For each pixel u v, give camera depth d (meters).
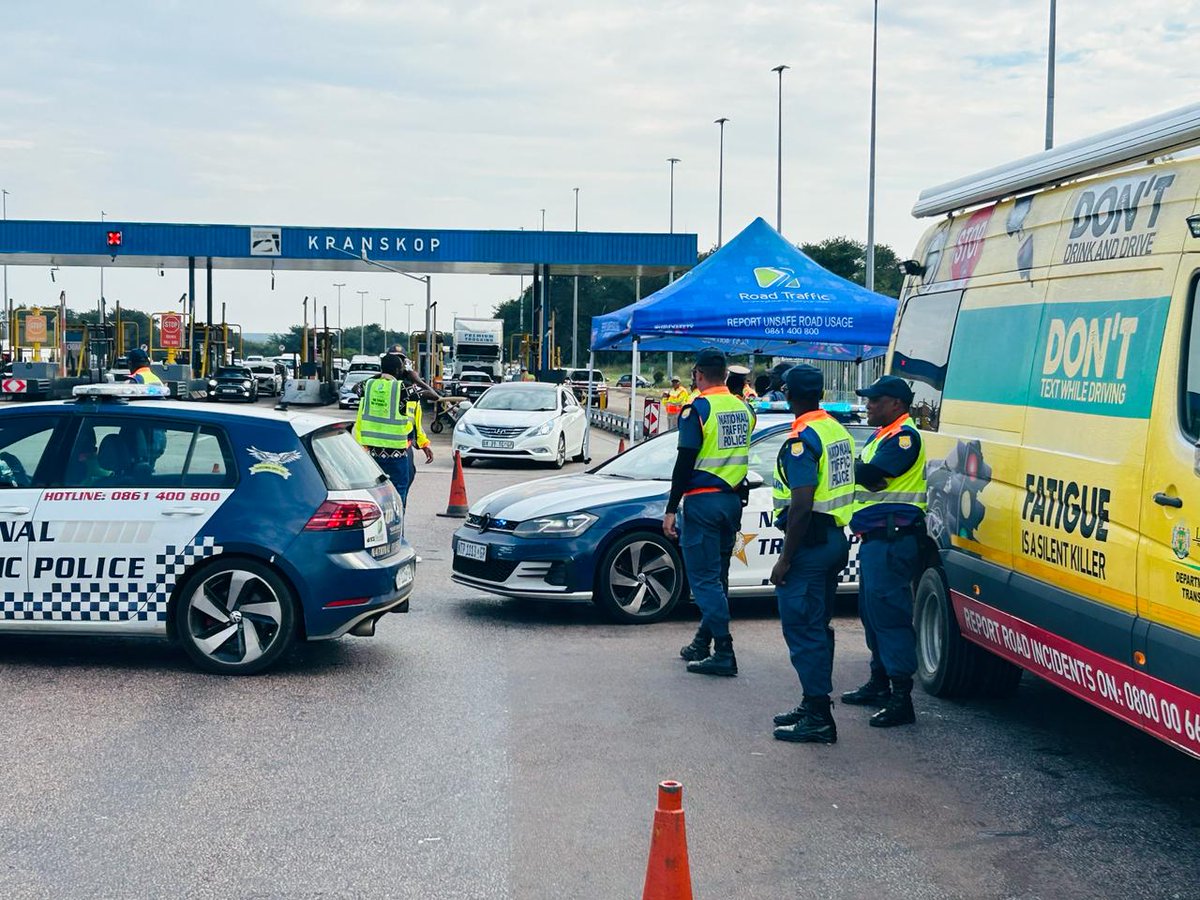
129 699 6.77
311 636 7.29
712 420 7.48
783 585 6.32
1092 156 5.60
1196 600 4.49
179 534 7.20
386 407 12.31
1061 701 7.22
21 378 38.81
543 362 42.78
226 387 47.41
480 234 40.50
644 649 8.27
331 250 40.38
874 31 32.62
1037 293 6.08
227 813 5.06
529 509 9.08
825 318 14.80
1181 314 4.77
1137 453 4.92
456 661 7.82
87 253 39.78
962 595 6.72
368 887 4.36
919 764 5.93
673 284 15.81
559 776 5.61
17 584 7.20
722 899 4.31
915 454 6.57
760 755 6.01
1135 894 4.41
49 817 4.98
